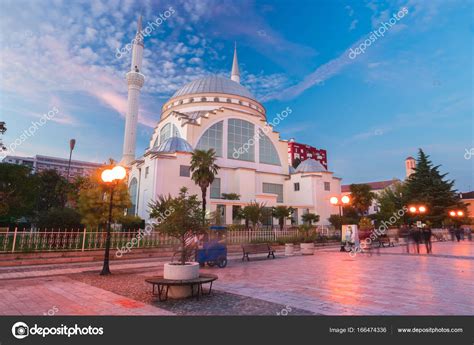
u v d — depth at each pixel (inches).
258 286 360.8
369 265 560.4
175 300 292.0
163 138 2020.2
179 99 2111.2
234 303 278.7
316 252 871.7
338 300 286.7
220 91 2071.9
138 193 1561.3
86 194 661.9
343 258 700.0
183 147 1492.4
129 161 1935.3
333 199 948.6
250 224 1403.8
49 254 573.9
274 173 1947.6
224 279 414.6
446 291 324.2
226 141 1815.9
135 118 2017.7
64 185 1558.8
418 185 2206.0
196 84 2149.4
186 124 1694.1
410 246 1070.4
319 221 1818.4
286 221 1733.5
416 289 335.6
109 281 399.5
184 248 342.0
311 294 314.0
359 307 261.3
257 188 1861.5
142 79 2057.1
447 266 538.6
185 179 1405.0
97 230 692.1
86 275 452.8
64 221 774.5
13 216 1121.4
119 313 249.0
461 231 1658.5
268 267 546.9
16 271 482.9
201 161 1203.2
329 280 399.2
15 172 1063.6
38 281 399.9
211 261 554.9
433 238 1486.2
